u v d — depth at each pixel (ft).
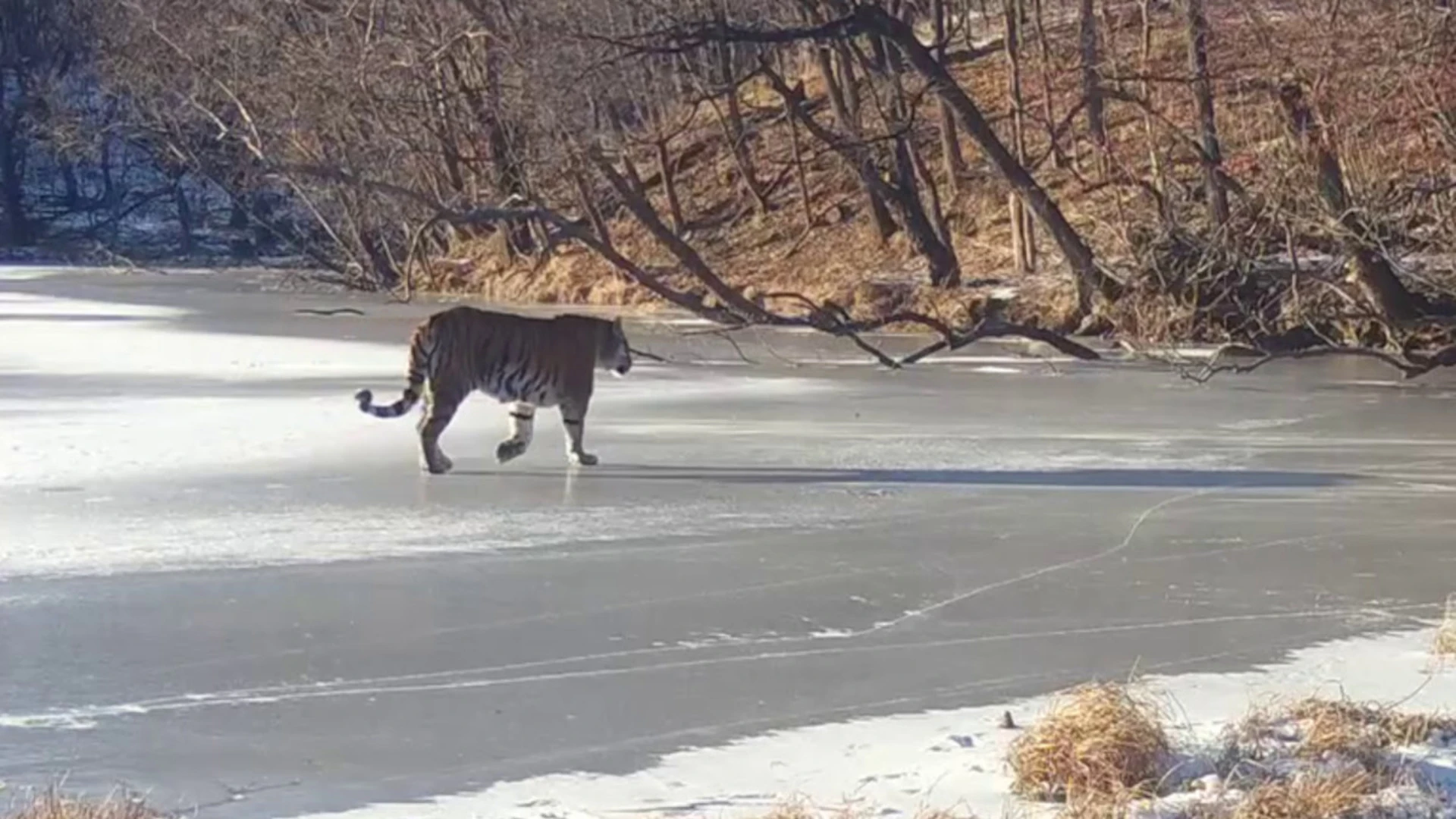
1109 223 123.54
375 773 30.96
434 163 151.43
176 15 171.83
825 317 91.50
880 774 30.63
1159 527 53.06
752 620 42.01
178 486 58.75
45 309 149.69
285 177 137.18
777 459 65.57
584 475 61.77
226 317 140.67
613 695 35.81
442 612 42.45
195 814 28.86
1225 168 112.57
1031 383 92.32
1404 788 28.32
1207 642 40.01
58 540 49.98
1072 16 170.91
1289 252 102.63
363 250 179.11
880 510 55.62
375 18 140.77
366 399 61.26
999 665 38.17
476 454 66.08
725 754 32.01
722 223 173.47
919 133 170.19
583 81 121.39
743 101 192.75
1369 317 94.99
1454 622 40.52
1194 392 88.17
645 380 92.99
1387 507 56.29
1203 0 132.36
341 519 53.26
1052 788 29.14
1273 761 29.66
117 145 264.11
